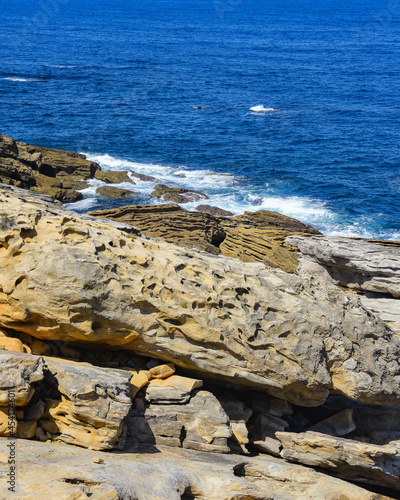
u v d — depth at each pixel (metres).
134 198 42.19
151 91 89.88
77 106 75.88
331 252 22.69
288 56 144.38
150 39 177.00
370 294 22.30
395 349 15.09
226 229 31.00
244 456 13.38
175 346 13.48
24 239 13.43
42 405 11.47
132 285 13.26
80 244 13.42
